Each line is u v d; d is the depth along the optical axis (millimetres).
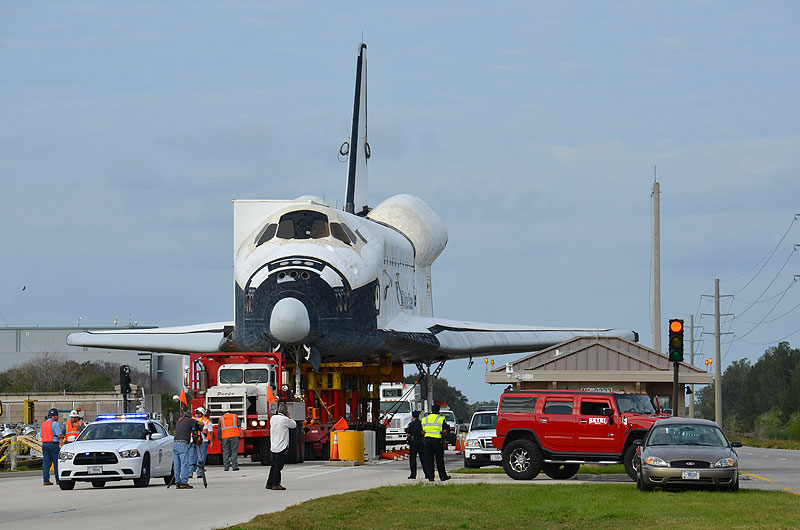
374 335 79812
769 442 144250
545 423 57125
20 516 39312
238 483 56531
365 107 117812
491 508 40469
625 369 78812
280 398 74188
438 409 55875
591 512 39094
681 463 47656
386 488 48844
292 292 73438
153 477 58094
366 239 83188
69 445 56156
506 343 99812
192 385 75375
